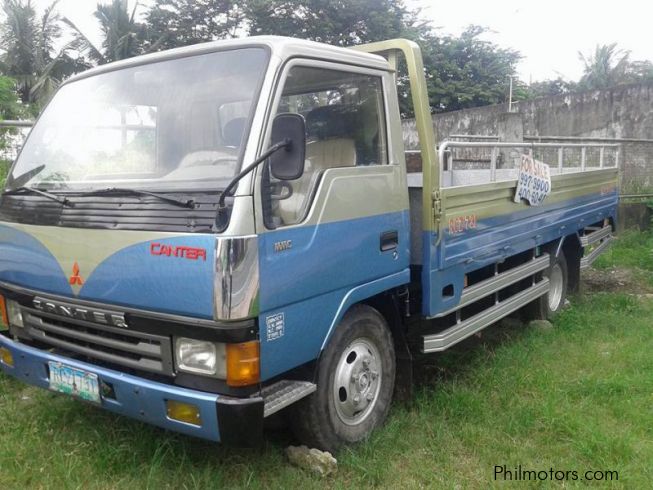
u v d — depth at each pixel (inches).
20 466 134.4
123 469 133.1
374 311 149.0
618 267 368.2
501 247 194.4
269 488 127.4
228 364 109.0
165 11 912.3
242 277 106.3
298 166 109.7
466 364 195.9
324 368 132.0
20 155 152.8
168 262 109.3
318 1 818.2
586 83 1214.3
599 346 219.8
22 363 138.3
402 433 151.3
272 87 118.4
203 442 142.7
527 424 154.6
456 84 889.5
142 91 136.3
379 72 147.6
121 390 118.3
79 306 123.7
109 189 124.0
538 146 225.9
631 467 136.4
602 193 293.1
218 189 111.9
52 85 824.9
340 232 131.1
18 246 135.5
